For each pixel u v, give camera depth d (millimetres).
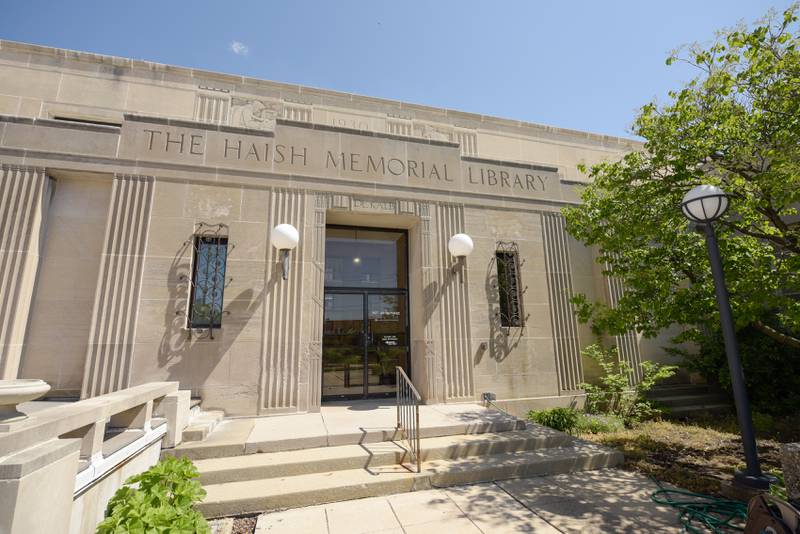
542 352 7672
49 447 2240
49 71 7633
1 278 5480
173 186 6363
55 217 6121
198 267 6285
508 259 8062
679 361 9383
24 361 5633
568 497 3902
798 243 4523
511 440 5008
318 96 9172
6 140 5918
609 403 7723
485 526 3293
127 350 5668
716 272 4023
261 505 3615
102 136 6262
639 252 5844
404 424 5277
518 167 8484
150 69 8203
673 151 5008
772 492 3152
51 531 2164
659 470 4719
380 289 7828
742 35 4449
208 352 5938
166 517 2439
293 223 6746
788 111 4309
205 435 4707
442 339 7152
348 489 3873
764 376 7996
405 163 7664
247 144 6852
